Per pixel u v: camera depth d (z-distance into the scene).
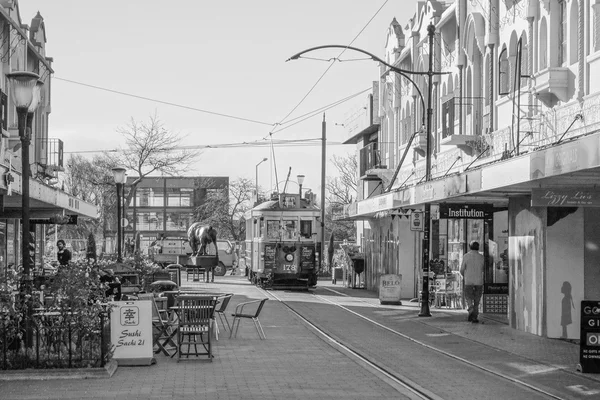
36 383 14.47
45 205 27.09
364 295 39.28
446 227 34.16
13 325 15.34
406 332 23.27
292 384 14.48
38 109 41.00
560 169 16.12
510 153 24.55
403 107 43.03
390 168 45.34
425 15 37.94
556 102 24.23
